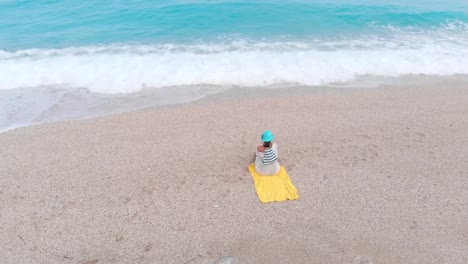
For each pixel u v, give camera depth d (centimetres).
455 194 675
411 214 626
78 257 548
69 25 1638
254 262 532
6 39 1461
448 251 551
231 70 1205
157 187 692
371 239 573
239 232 590
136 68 1210
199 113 966
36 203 652
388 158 780
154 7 1877
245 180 713
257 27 1627
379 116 951
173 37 1505
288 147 815
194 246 565
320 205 648
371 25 1666
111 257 546
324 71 1216
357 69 1234
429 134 869
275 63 1259
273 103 1020
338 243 566
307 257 541
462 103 1022
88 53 1336
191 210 637
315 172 734
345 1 2027
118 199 662
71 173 729
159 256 548
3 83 1109
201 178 718
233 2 1967
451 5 1970
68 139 845
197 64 1241
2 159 769
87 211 635
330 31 1591
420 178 720
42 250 559
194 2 1962
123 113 965
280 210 637
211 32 1562
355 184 701
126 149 809
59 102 1028
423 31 1595
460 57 1324
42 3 1948
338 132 875
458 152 802
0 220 613
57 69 1198
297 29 1609
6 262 538
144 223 609
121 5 1919
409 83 1152
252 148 816
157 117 945
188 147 818
